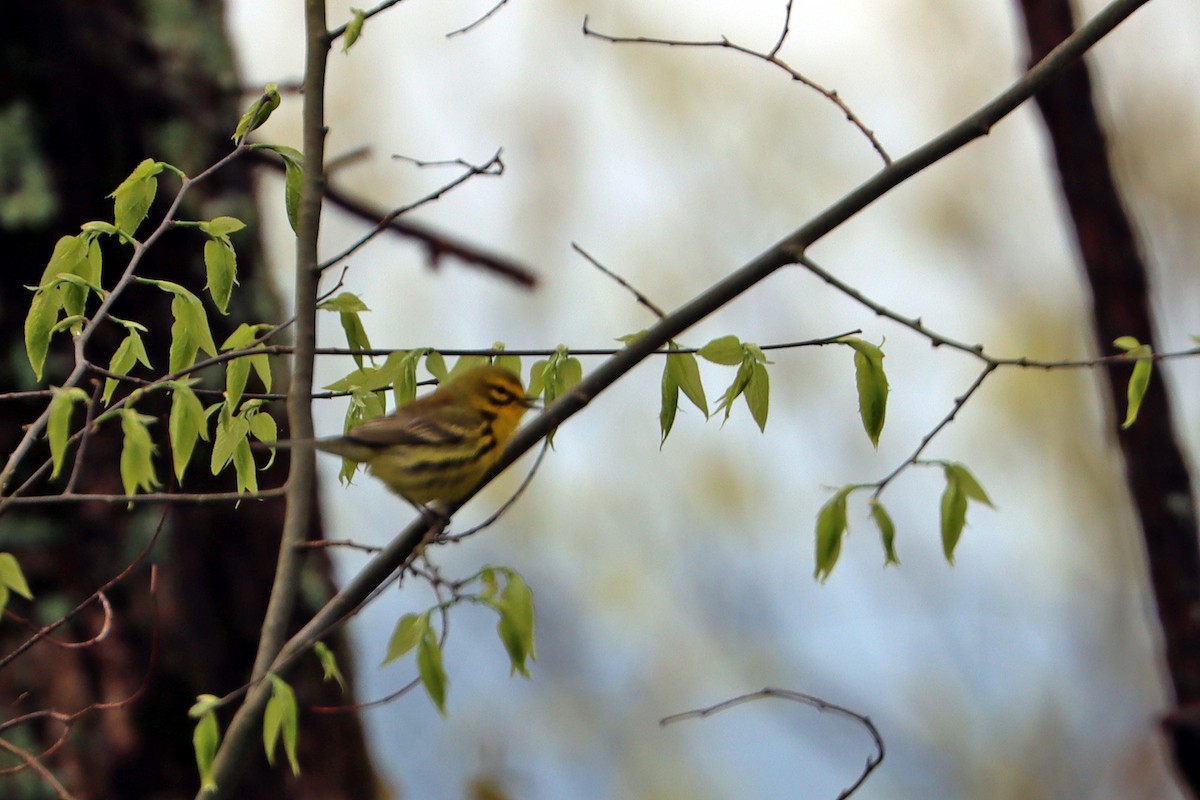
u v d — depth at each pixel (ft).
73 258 23.79
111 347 36.01
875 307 23.56
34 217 35.09
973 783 77.87
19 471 34.58
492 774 55.16
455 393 31.99
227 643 35.94
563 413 24.08
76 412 35.32
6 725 23.24
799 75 24.20
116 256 36.52
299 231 23.56
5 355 34.94
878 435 23.88
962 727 79.46
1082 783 78.28
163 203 37.06
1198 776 31.71
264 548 37.19
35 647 33.99
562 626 75.72
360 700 39.73
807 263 23.79
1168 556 32.94
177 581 35.50
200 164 37.76
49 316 23.66
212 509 36.50
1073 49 24.02
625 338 25.94
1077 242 34.47
